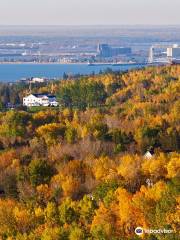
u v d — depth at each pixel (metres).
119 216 185.62
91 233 178.25
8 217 197.62
